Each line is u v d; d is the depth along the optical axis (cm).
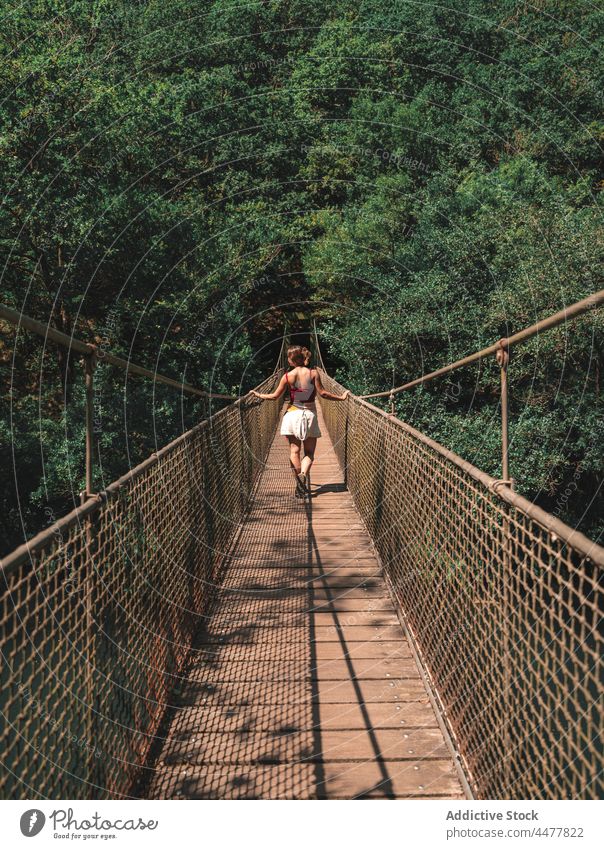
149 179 1888
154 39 2514
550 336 1434
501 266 1670
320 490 859
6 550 1453
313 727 297
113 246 1619
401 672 351
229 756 274
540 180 1869
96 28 2041
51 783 179
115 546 251
